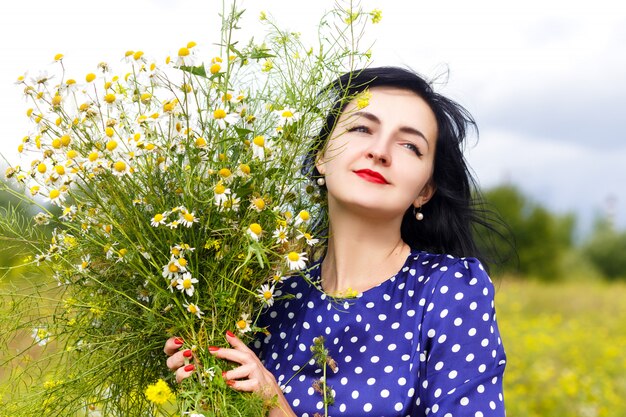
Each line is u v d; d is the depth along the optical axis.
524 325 8.57
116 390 1.85
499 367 1.76
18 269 1.88
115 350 1.80
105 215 1.74
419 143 1.88
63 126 1.71
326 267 1.99
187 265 1.70
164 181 1.74
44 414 1.84
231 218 1.73
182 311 1.69
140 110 1.73
